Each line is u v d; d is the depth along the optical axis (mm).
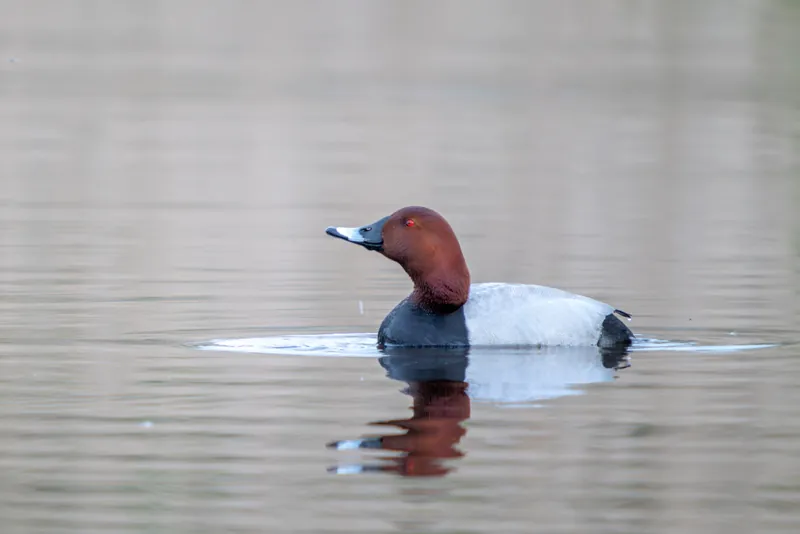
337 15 70375
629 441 8688
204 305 13797
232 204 23078
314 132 34750
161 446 8609
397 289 14984
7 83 45188
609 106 40344
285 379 10438
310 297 14352
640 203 23094
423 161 29234
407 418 9250
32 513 7422
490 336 11625
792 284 15195
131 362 11078
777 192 24578
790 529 7156
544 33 61562
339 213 21922
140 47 57188
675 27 60969
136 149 31016
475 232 19750
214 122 36656
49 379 10438
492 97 42906
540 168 28125
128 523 7273
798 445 8609
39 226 20141
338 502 7559
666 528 7172
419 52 55938
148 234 19469
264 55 55250
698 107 39906
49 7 71438
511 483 7879
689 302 14000
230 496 7660
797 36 56406
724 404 9641
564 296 11938
